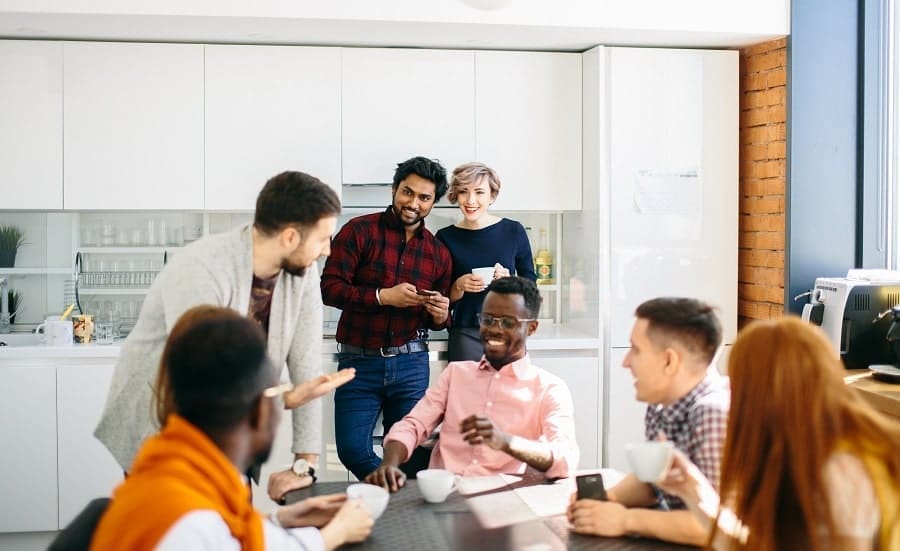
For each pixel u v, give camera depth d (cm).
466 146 451
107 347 416
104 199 429
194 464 147
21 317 463
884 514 149
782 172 438
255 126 436
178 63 430
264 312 257
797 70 428
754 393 156
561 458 242
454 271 419
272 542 162
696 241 455
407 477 301
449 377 282
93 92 426
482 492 229
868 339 388
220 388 149
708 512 176
